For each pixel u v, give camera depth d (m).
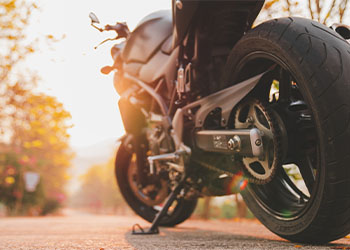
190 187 2.14
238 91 1.63
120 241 1.73
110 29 2.70
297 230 1.46
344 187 1.24
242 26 1.85
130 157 3.14
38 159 16.22
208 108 1.81
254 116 1.54
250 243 1.57
